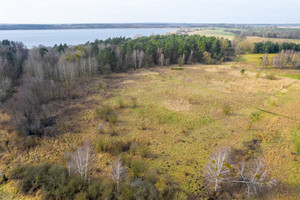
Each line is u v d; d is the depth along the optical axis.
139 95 60.59
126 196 25.03
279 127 43.00
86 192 25.73
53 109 50.09
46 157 33.78
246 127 43.12
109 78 77.75
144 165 31.91
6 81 55.53
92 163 32.19
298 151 35.38
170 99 57.69
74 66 71.81
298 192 27.48
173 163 32.94
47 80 66.69
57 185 26.64
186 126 43.75
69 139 38.69
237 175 30.06
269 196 26.94
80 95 59.81
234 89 66.06
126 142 37.78
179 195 27.02
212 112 50.00
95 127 42.88
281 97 59.03
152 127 43.19
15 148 35.56
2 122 43.06
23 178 28.09
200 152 35.50
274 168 31.62
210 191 27.88
